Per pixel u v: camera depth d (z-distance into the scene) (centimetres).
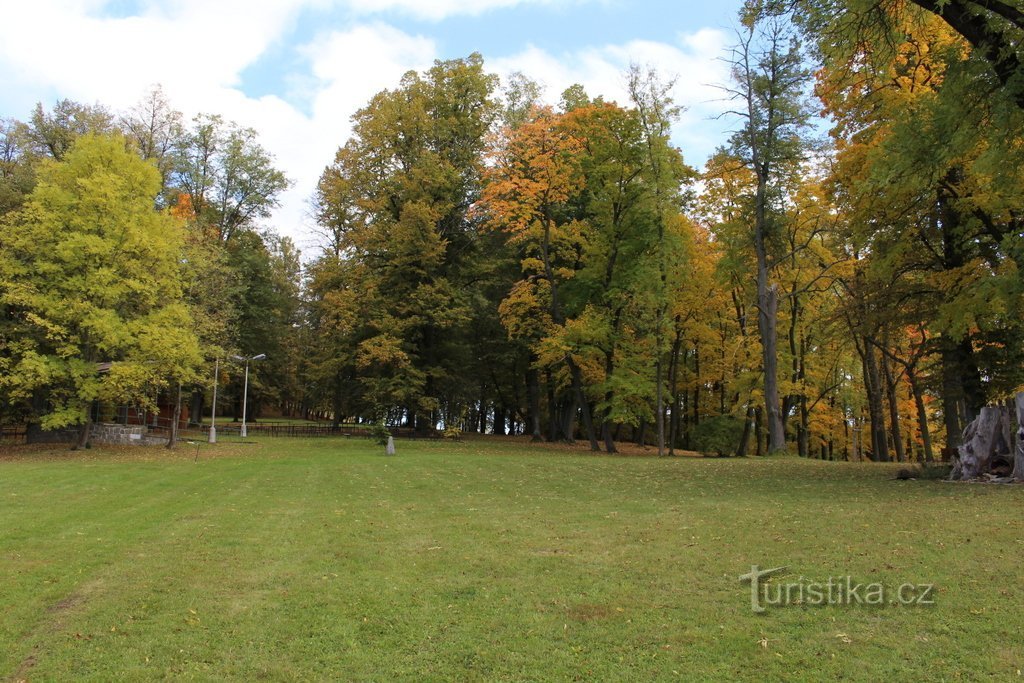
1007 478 1284
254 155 4516
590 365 3434
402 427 4884
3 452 2702
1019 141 1355
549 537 941
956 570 683
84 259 2581
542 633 576
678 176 3122
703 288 3338
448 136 3994
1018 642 514
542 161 3012
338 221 4159
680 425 4950
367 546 912
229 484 1661
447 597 679
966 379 2019
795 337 3697
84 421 2806
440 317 3606
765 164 2666
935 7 1196
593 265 3297
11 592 708
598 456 2827
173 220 2845
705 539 887
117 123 3756
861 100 1920
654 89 2984
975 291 1468
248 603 670
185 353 2738
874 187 1641
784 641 540
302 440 3794
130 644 568
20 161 3325
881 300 2144
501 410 5416
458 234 4044
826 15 1305
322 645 563
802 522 958
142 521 1124
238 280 4016
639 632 571
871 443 4791
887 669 482
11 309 2777
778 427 2720
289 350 5650
